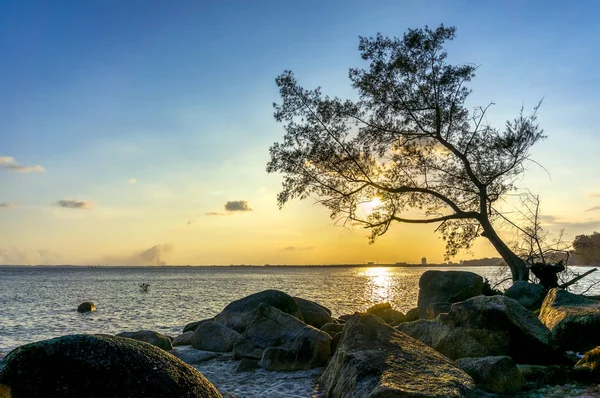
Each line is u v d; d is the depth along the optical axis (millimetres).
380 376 7492
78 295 58031
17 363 4621
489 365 8477
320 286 83250
